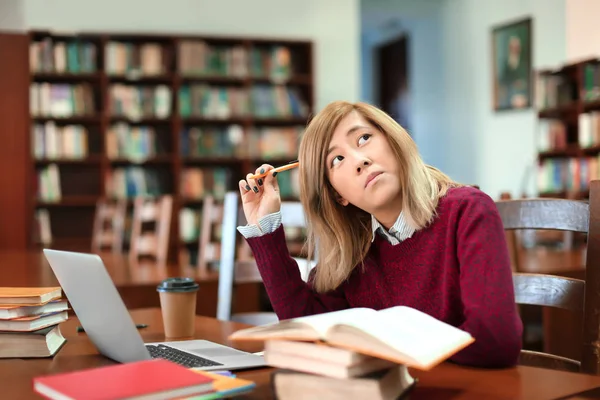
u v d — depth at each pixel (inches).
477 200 49.4
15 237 254.5
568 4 270.4
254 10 284.7
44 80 265.3
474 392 38.9
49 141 260.2
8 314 51.4
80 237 271.3
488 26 322.3
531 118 295.4
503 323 43.4
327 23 291.4
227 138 276.8
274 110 280.4
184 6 277.1
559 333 116.9
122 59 266.7
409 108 393.1
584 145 244.7
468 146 338.6
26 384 43.6
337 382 34.4
